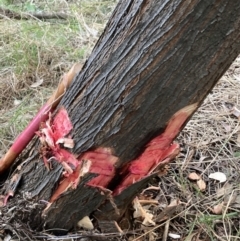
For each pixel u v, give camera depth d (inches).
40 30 66.2
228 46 28.7
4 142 50.6
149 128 32.6
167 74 29.9
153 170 34.8
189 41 28.4
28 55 61.6
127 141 33.2
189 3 27.2
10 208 38.2
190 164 47.6
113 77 31.5
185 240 40.7
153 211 42.3
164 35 28.7
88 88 33.3
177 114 32.1
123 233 38.1
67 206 36.5
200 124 51.8
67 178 35.4
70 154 34.5
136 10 29.8
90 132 33.5
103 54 32.3
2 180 41.8
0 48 62.9
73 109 34.4
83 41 66.3
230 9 26.8
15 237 37.8
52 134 35.3
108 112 32.4
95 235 37.6
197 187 45.3
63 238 37.4
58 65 61.1
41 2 73.8
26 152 40.7
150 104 31.3
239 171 47.1
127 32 30.5
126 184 35.4
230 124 52.2
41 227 38.1
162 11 28.4
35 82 59.5
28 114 54.0
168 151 34.3
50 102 37.1
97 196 35.9
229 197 44.4
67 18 71.3
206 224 41.5
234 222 42.8
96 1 74.6
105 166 34.3
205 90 31.2
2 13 69.7
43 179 37.0
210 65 29.5
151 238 40.3
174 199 43.5
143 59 29.9
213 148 49.4
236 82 58.0
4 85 58.1
